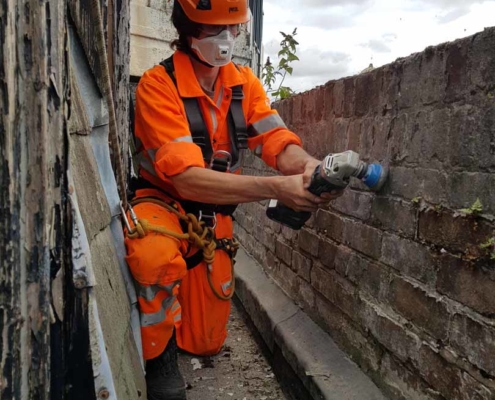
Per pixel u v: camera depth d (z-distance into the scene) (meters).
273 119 2.16
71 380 0.90
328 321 2.09
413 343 1.46
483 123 1.17
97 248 1.25
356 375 1.78
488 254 1.15
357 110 1.85
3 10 0.72
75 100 1.15
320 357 1.92
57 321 0.83
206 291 2.25
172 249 1.73
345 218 1.95
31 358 0.79
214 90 2.08
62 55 0.83
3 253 0.75
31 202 0.78
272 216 1.86
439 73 1.34
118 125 2.16
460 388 1.25
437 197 1.36
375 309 1.69
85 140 1.30
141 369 1.58
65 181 0.86
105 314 1.15
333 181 1.56
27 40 0.76
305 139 2.46
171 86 1.95
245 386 2.16
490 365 1.15
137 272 1.66
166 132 1.86
